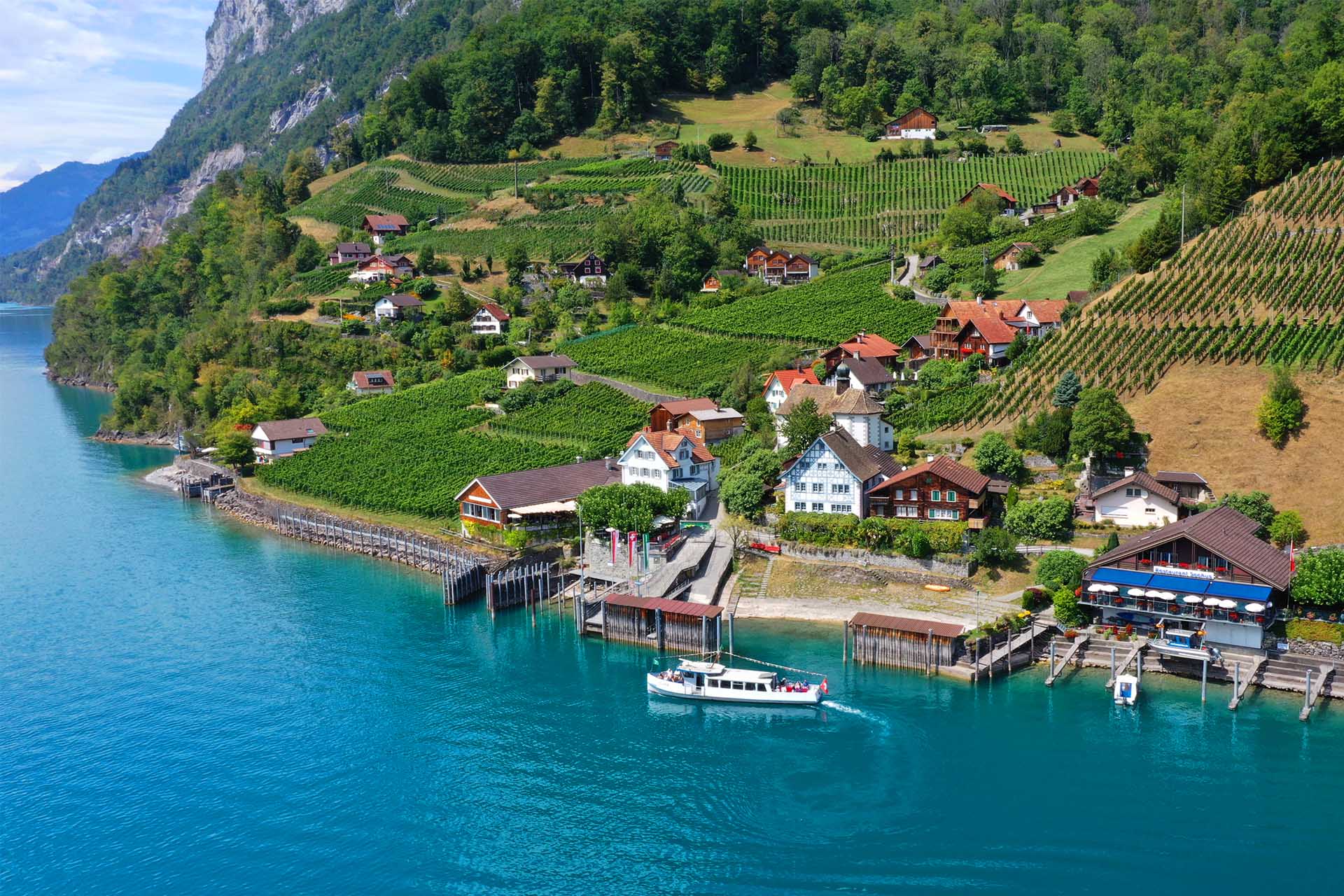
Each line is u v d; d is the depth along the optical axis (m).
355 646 114.62
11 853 78.38
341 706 100.12
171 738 94.44
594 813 81.94
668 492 135.75
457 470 165.62
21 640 116.88
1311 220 162.50
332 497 166.75
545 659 110.69
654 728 94.88
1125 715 93.75
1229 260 161.25
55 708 100.31
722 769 87.50
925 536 120.06
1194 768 84.81
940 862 74.69
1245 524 112.38
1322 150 180.38
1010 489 128.75
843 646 109.88
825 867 74.81
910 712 95.50
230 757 91.12
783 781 85.31
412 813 82.50
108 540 157.88
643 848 77.50
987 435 135.88
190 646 114.88
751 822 80.06
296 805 84.00
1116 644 102.62
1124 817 78.88
